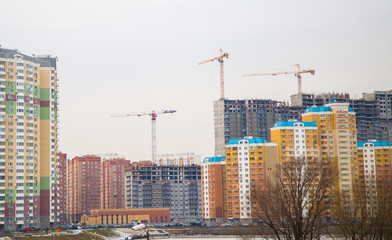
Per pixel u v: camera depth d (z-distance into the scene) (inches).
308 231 6446.9
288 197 6806.1
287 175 6697.8
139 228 4532.5
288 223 6771.7
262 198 7116.1
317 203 6441.9
